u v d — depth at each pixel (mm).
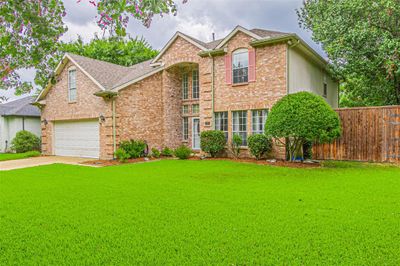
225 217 4895
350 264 3189
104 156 15375
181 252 3551
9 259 3443
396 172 9656
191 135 18484
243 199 6125
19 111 23250
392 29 15125
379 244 3711
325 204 5648
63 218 4977
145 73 16812
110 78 17156
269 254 3465
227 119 15344
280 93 13461
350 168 10812
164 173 10031
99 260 3371
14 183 8445
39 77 3684
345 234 4059
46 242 3936
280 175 9344
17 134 21719
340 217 4820
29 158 17078
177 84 18609
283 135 11547
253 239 3920
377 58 15016
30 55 3316
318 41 18750
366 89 17516
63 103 17797
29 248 3750
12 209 5582
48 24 3275
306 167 11188
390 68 13984
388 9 13945
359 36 14719
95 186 7805
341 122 13039
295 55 14258
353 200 5938
